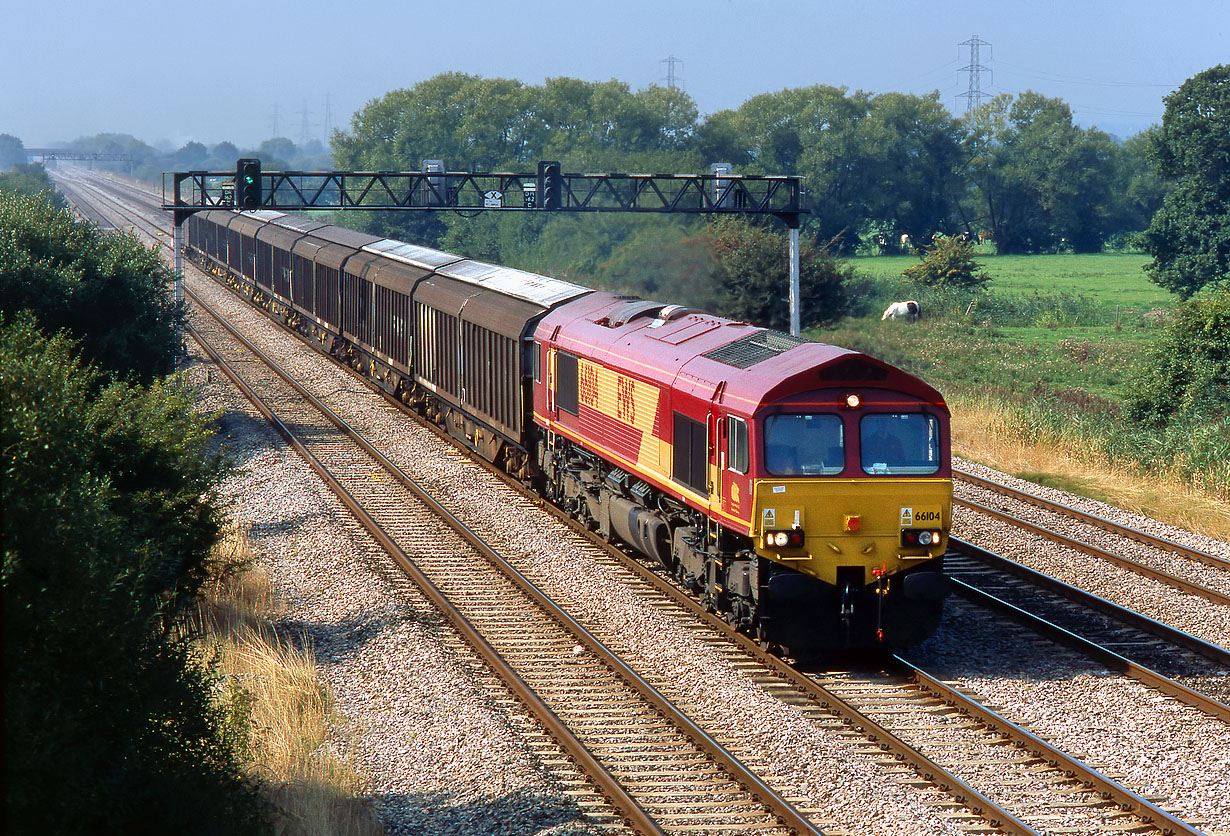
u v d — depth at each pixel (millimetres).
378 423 91125
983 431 90500
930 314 183375
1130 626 47344
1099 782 31922
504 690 40438
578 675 41562
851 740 35875
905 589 41375
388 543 57812
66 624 24781
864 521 41375
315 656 44031
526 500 68500
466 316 78188
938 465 41844
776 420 41125
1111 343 152750
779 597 40781
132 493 39625
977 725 36781
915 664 42781
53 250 86625
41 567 24703
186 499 42812
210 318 150500
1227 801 31094
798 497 40969
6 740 23641
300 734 35656
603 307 62781
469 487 71375
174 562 38344
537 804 31062
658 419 49781
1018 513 66500
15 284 81375
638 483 53781
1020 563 56250
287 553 57562
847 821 30062
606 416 56156
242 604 48375
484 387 75250
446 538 59969
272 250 147375
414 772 33750
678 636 45031
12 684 24078
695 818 30375
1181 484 75250
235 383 106188
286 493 69312
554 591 51281
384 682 40969
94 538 25750
